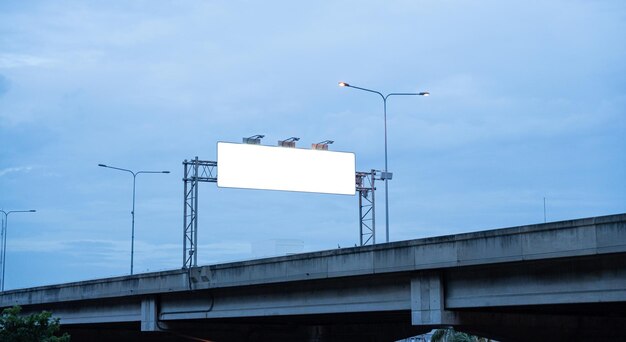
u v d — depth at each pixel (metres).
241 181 55.69
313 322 53.34
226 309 47.22
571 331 39.41
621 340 41.62
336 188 58.53
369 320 49.44
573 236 28.70
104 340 69.75
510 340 37.47
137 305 54.84
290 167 57.22
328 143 59.25
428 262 33.69
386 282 37.16
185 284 48.12
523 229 30.28
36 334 42.53
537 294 30.92
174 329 52.22
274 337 55.78
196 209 56.47
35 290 62.91
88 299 57.66
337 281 39.75
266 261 42.28
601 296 28.97
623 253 27.72
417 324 34.59
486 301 32.66
